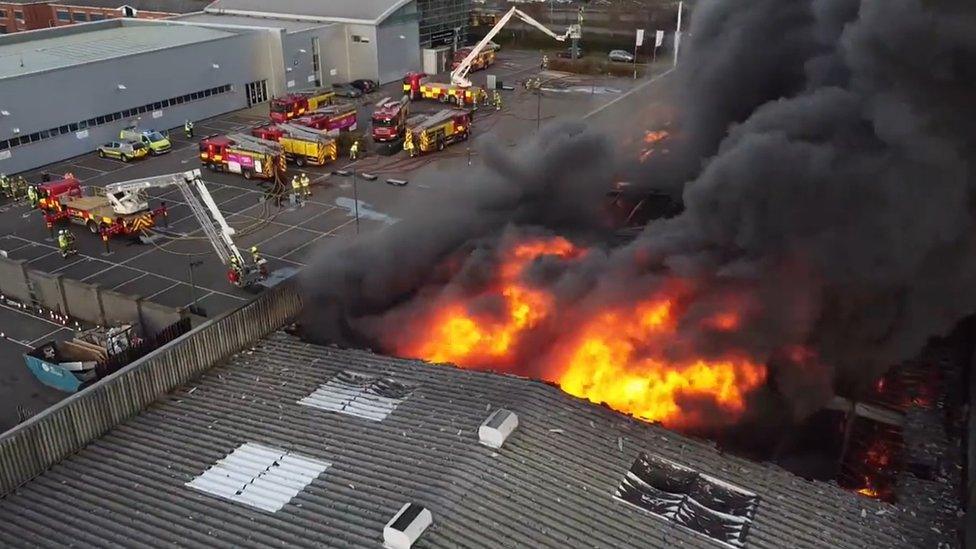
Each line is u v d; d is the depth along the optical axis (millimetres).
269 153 33844
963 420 14352
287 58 47188
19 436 11562
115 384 12961
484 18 67125
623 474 11586
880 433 15047
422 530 10062
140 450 12453
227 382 14391
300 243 27984
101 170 35844
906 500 11805
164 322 21234
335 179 34812
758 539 10602
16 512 11148
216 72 44000
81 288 22203
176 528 10633
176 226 29625
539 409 12805
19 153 34938
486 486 11031
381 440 12250
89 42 43406
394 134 38938
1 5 67938
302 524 10523
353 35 50969
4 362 20562
